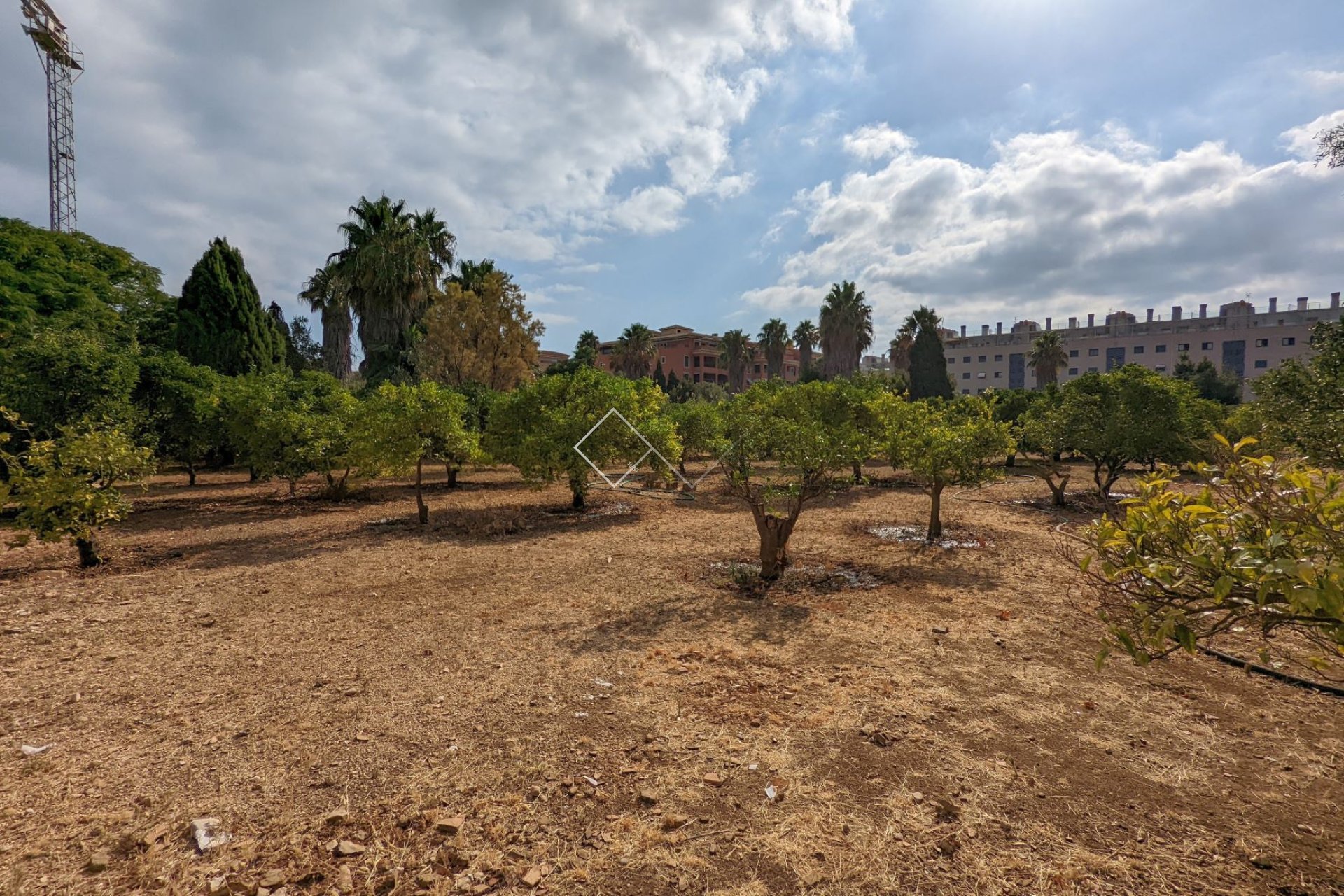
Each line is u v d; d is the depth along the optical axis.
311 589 6.44
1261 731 3.39
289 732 3.43
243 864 2.40
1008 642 4.82
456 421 10.65
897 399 10.94
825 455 6.51
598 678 4.15
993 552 8.07
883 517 10.92
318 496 13.66
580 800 2.80
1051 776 2.97
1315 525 1.63
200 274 21.64
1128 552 1.99
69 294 17.34
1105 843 2.49
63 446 7.30
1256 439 1.95
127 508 7.57
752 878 2.32
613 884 2.29
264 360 23.14
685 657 4.53
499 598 6.11
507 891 2.26
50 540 6.99
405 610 5.72
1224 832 2.54
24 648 4.73
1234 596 1.84
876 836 2.54
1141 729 3.43
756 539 9.12
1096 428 11.59
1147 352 69.62
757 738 3.35
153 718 3.60
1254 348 64.31
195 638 4.96
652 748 3.25
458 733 3.42
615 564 7.54
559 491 15.00
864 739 3.33
